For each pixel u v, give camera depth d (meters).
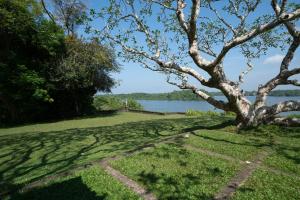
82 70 22.73
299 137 9.78
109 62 24.67
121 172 6.79
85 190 5.86
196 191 5.69
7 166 8.09
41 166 7.86
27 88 21.17
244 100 11.27
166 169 6.82
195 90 11.77
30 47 23.38
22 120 24.00
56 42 22.34
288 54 11.14
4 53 21.45
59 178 6.46
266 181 6.05
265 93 11.51
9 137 13.95
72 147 10.23
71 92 25.88
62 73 22.42
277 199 5.27
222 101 11.44
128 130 13.90
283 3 8.12
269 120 11.41
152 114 25.66
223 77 10.62
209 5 12.33
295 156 7.57
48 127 18.20
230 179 6.27
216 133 10.49
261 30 8.32
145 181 6.21
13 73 21.06
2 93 21.19
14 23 20.62
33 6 21.94
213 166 6.97
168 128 13.88
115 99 34.06
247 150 8.20
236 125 11.45
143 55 10.58
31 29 21.98
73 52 23.19
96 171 6.79
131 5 9.97
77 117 25.31
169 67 10.55
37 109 24.17
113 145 10.12
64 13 27.12
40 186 6.11
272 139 9.58
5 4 20.09
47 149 10.17
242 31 12.01
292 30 10.90
